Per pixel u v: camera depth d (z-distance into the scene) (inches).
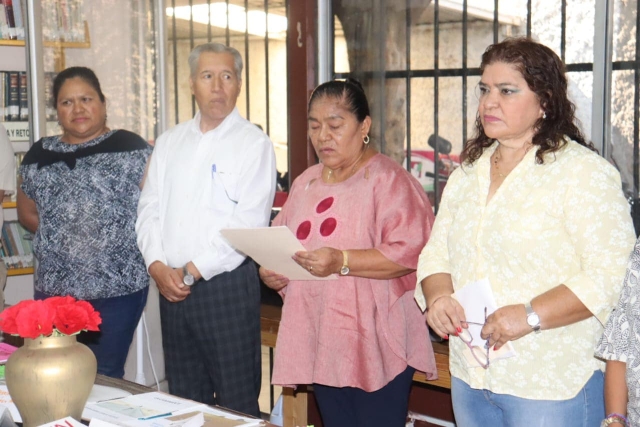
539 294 71.1
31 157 121.2
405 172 93.3
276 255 88.0
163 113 158.1
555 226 70.3
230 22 152.4
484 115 72.7
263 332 130.6
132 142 120.3
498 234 72.3
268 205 106.5
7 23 157.5
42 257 119.4
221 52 106.9
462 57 124.7
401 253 87.4
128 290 118.7
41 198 118.8
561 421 71.0
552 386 70.9
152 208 110.3
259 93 150.4
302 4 137.3
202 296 103.8
